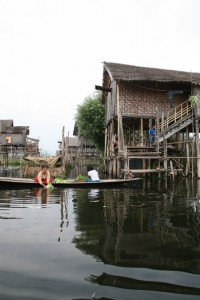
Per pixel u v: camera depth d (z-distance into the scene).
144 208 7.59
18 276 3.29
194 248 4.27
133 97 19.83
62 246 4.32
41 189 11.75
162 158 17.33
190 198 9.58
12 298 2.80
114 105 20.38
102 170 31.08
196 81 18.84
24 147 43.69
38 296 2.84
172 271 3.43
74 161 46.25
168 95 20.25
